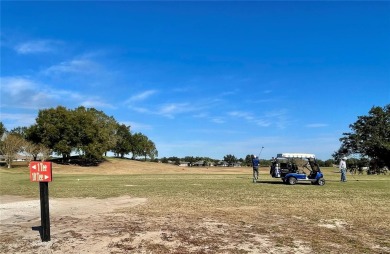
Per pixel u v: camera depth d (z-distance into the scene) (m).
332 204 14.60
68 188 23.30
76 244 8.34
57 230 9.77
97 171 71.31
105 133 87.06
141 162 98.25
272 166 26.30
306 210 13.09
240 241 8.60
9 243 8.52
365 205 14.32
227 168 82.12
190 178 36.53
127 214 12.33
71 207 14.20
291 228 10.03
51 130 79.25
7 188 23.86
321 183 25.08
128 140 114.44
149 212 12.71
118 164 86.81
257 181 29.41
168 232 9.48
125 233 9.37
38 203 15.59
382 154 36.31
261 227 10.14
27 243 8.48
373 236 9.13
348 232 9.56
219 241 8.59
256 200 15.85
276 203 14.89
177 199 16.33
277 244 8.34
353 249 7.96
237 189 21.31
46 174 8.63
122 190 21.38
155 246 8.17
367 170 38.16
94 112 92.62
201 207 13.81
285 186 23.70
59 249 7.99
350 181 29.47
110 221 11.03
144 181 30.80
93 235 9.16
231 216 11.84
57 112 81.62
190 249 7.95
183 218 11.47
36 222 11.23
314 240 8.71
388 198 16.61
